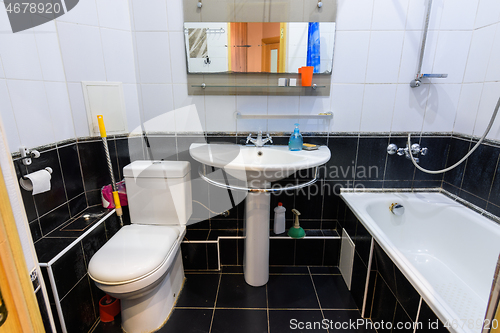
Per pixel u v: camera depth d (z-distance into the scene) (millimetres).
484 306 1191
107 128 1483
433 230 1542
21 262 323
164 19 1445
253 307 1382
